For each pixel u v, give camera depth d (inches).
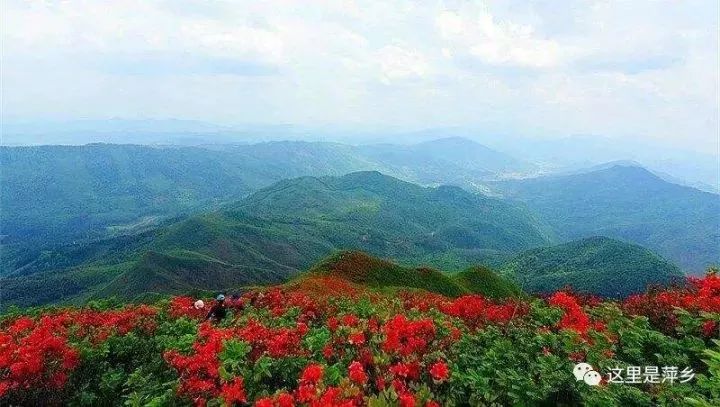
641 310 632.4
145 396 437.4
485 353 453.7
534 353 456.1
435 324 516.4
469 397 370.3
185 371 414.3
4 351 502.6
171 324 693.9
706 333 491.2
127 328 676.1
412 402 316.5
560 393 366.3
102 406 482.0
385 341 425.1
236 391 358.6
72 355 509.0
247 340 459.8
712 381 376.2
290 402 315.9
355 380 351.3
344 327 480.1
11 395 469.1
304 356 435.8
